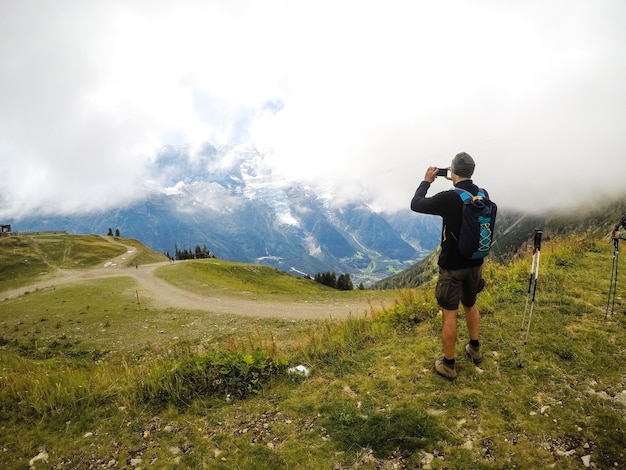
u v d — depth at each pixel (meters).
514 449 4.03
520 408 4.66
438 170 5.43
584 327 6.67
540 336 6.44
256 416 5.57
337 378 6.25
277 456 4.54
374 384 5.77
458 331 7.12
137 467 4.83
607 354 5.62
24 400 6.74
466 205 4.81
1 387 7.32
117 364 17.50
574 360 5.55
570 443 4.00
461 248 4.88
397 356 6.57
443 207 4.96
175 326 29.03
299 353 7.79
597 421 4.23
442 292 5.28
